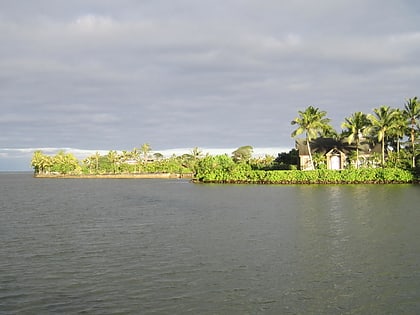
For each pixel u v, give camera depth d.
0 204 63.16
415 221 36.44
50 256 25.42
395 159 97.00
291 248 26.48
